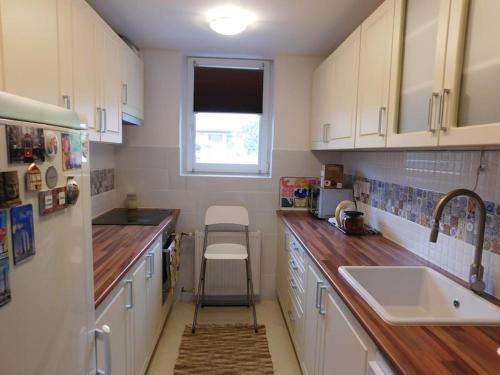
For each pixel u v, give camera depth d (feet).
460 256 5.10
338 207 8.29
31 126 2.39
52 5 4.56
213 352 8.16
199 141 11.09
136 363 6.09
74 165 3.04
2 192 2.11
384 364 3.37
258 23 7.82
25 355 2.36
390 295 5.47
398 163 7.03
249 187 10.63
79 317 3.18
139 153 10.28
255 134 11.19
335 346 4.86
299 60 10.34
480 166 4.74
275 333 9.09
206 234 10.00
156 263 7.66
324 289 5.47
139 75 9.43
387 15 5.24
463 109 3.56
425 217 6.01
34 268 2.45
